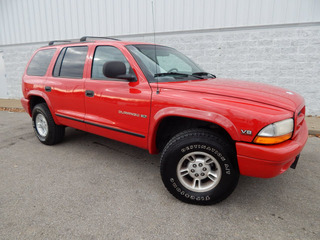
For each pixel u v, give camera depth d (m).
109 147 4.14
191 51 6.79
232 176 2.28
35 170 3.24
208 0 6.31
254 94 2.32
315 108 6.09
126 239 1.98
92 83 3.21
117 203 2.49
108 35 7.77
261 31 6.05
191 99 2.35
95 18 7.83
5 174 3.11
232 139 2.24
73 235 2.02
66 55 3.72
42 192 2.68
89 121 3.32
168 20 6.84
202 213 2.34
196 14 6.51
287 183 2.94
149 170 3.28
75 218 2.23
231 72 6.55
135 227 2.12
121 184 2.89
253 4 5.96
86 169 3.28
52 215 2.27
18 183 2.87
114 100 2.94
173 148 2.40
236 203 2.52
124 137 2.99
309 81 5.98
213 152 2.27
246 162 2.16
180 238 2.00
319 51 5.73
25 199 2.53
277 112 2.11
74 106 3.51
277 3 5.78
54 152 3.90
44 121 4.15
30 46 9.28
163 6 6.80
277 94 2.45
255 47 6.20
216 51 6.55
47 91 3.85
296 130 2.31
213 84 2.65
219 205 2.48
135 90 2.75
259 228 2.13
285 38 5.91
